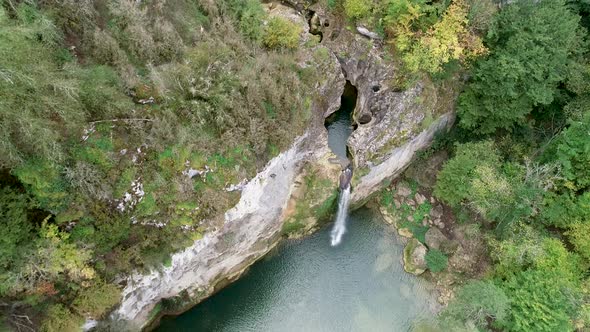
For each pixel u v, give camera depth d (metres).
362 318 26.19
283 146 24.00
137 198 19.52
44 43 17.62
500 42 26.77
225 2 26.09
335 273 27.64
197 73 21.69
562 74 26.36
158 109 20.31
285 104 24.30
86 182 17.75
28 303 17.36
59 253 17.20
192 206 20.89
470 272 27.28
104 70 18.88
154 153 19.92
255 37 26.17
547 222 26.56
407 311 26.56
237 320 25.64
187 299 24.73
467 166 26.98
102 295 18.92
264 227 25.81
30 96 15.82
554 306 22.53
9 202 16.41
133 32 20.64
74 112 17.20
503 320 23.48
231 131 22.00
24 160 16.42
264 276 27.12
